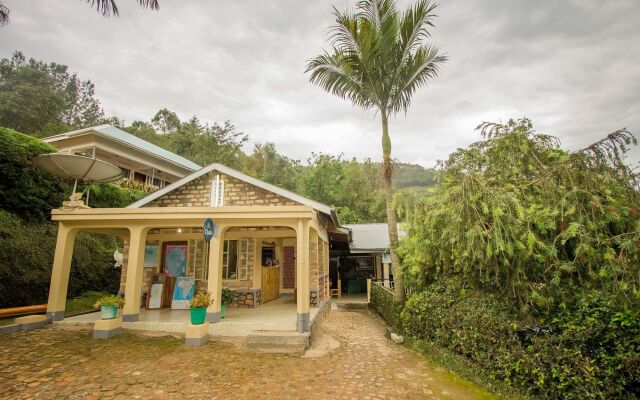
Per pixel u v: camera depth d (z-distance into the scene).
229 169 9.88
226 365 5.42
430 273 7.42
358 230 20.19
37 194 10.86
